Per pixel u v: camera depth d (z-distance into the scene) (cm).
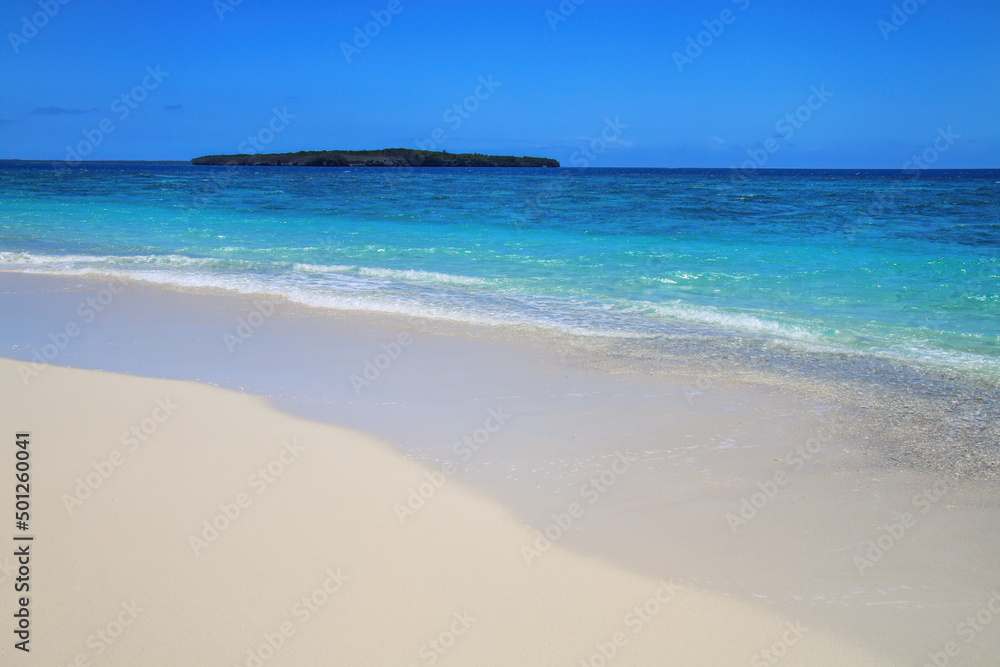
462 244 1653
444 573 346
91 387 618
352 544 368
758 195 3553
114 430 516
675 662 290
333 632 301
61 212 2312
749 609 325
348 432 527
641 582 344
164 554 353
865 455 500
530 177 6788
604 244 1647
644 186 4644
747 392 637
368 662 285
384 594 327
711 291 1099
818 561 365
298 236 1802
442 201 2980
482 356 746
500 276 1232
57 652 284
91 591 322
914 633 311
